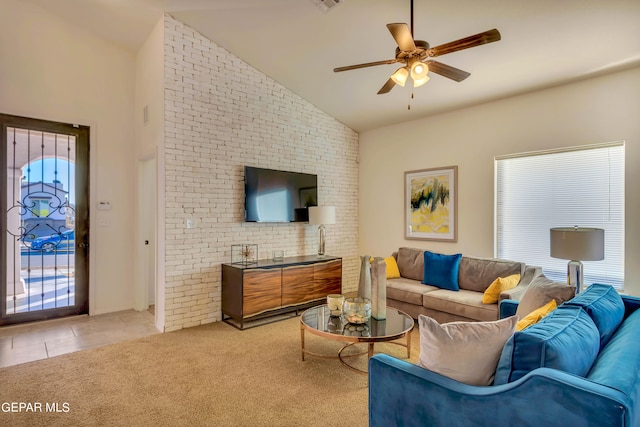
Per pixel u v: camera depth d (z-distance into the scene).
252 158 4.53
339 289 4.84
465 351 1.45
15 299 3.91
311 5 3.27
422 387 1.43
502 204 4.34
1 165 3.81
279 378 2.67
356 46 3.78
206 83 4.08
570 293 2.25
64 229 4.21
